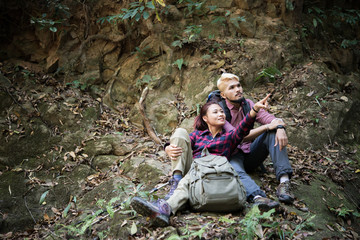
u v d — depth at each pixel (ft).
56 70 17.37
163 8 17.66
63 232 10.32
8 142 13.88
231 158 11.10
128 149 14.14
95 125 15.35
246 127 10.05
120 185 11.91
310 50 19.31
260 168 12.47
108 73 17.87
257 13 18.98
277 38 18.28
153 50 17.58
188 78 16.84
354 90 17.81
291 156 13.47
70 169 13.33
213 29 18.17
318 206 11.07
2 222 11.61
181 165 10.04
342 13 20.70
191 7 17.84
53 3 17.30
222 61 16.65
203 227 8.40
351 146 15.05
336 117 15.28
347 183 13.00
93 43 18.16
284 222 9.39
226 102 11.73
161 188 11.37
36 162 13.58
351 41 20.25
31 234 10.99
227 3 18.57
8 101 15.06
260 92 16.31
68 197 12.50
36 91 15.96
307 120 14.98
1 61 17.58
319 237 9.20
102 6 18.24
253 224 8.47
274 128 10.69
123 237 9.16
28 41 18.07
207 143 10.57
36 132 14.37
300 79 16.70
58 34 17.71
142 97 14.84
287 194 10.39
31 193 12.54
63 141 14.30
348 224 11.03
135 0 18.02
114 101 16.84
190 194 9.46
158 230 8.92
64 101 15.74
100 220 10.20
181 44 17.37
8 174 13.11
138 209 8.84
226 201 9.17
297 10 19.31
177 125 15.55
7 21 18.02
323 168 13.23
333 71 18.63
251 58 16.98
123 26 18.16
